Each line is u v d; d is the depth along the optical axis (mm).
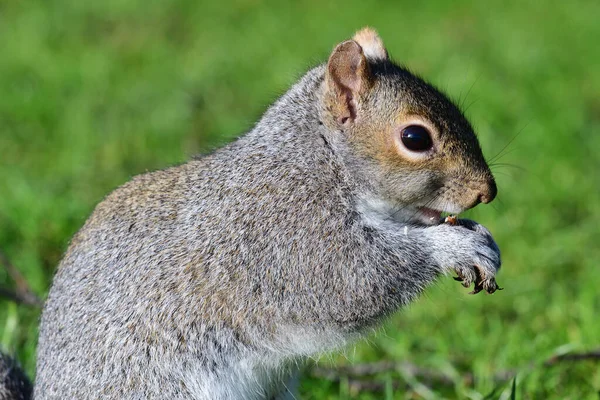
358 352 12320
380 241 9227
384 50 9930
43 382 9719
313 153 9320
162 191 9758
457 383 11359
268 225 9203
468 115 18328
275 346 9367
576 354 11234
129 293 9367
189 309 9266
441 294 13266
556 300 13055
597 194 16062
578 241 14672
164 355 9297
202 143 17625
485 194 9250
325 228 9164
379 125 9156
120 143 17359
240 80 20750
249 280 9195
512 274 13992
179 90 19828
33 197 14648
